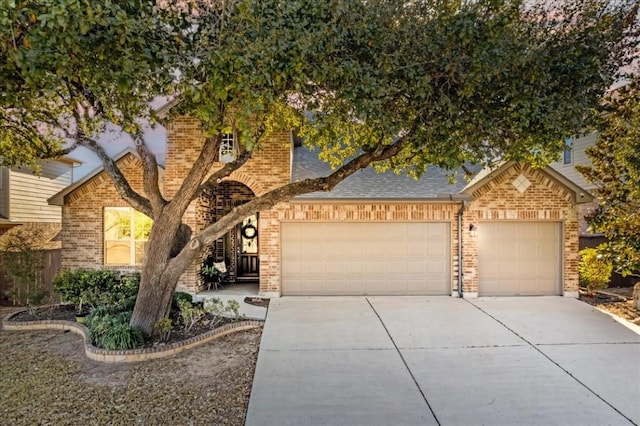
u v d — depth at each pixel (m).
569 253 12.26
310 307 10.95
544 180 12.16
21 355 7.16
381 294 12.46
